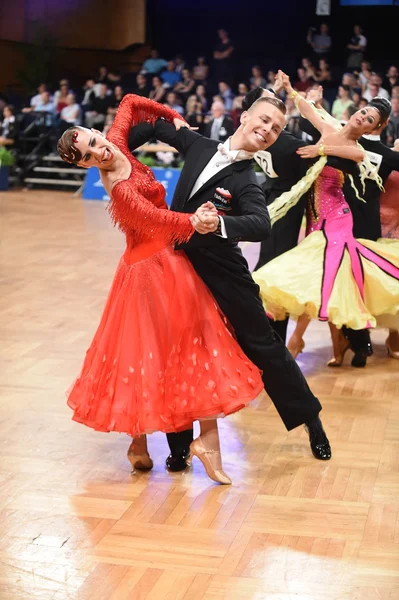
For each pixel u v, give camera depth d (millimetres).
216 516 3184
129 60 17656
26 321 5941
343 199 4844
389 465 3666
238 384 3312
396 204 5148
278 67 15430
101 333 3445
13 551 2918
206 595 2650
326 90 13945
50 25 17094
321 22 16109
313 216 4855
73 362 5031
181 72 15414
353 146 4543
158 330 3301
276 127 3283
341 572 2789
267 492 3395
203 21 17078
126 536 3023
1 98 16078
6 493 3363
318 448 3717
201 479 3525
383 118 4520
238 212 3359
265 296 4590
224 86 14156
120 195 3154
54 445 3850
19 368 4910
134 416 3289
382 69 14875
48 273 7598
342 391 4629
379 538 3021
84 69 17516
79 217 11320
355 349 5023
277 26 16422
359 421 4180
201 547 2947
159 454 3799
